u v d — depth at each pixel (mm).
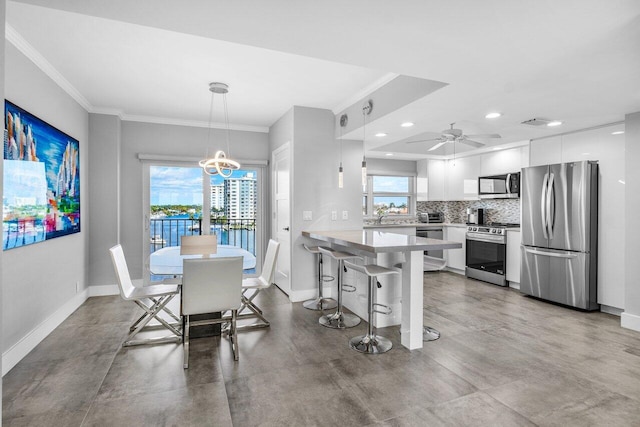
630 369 2404
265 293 4449
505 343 2861
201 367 2414
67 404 1960
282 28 1698
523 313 3672
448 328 3215
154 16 1580
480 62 2068
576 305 3748
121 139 4504
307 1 1467
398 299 3320
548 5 1475
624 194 3455
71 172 3463
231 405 1964
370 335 2812
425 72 2229
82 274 3906
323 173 4219
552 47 1871
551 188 4035
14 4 2072
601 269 3699
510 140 4660
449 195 6273
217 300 2521
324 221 4227
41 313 2852
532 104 2896
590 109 3051
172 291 2928
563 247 3902
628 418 1856
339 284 3350
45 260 2916
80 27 2340
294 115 4062
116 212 4285
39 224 2740
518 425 1800
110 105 4098
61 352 2641
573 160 3988
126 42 2555
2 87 1254
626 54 1947
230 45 2600
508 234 4812
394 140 4395
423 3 1477
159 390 2113
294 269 4105
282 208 4535
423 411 1916
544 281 4098
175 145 4746
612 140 3596
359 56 2010
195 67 3004
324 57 2033
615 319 3484
